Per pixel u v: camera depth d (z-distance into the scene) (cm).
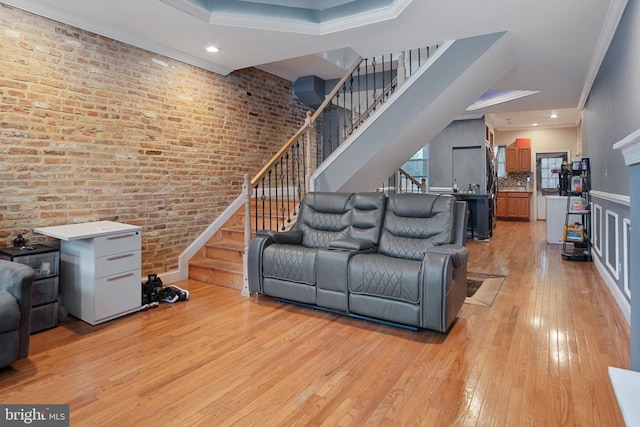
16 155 298
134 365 234
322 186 461
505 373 221
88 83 341
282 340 271
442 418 179
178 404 193
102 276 304
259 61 445
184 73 429
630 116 295
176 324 303
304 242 391
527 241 712
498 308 337
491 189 836
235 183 503
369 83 597
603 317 310
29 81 303
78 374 223
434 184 851
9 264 245
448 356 244
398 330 289
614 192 364
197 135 447
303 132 458
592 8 318
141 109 386
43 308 290
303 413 184
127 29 353
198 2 327
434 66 398
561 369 224
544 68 476
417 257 325
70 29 327
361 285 301
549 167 1069
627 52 301
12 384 212
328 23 361
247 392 203
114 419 180
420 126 443
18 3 292
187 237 443
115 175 366
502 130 1101
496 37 370
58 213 325
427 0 304
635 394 125
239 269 412
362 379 216
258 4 350
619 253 340
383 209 363
